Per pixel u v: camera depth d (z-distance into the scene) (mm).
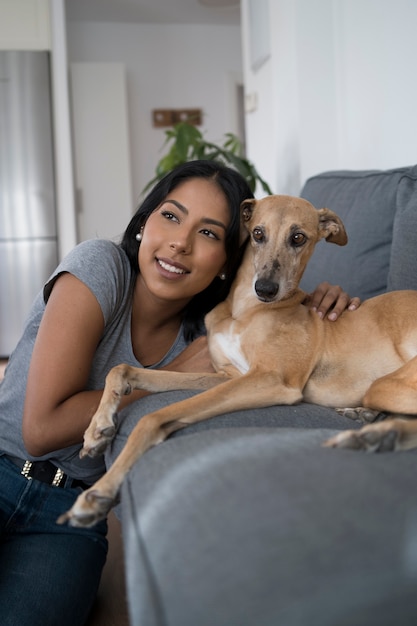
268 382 1553
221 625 704
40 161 5387
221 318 1866
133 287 1715
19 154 5363
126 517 974
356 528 750
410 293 1840
